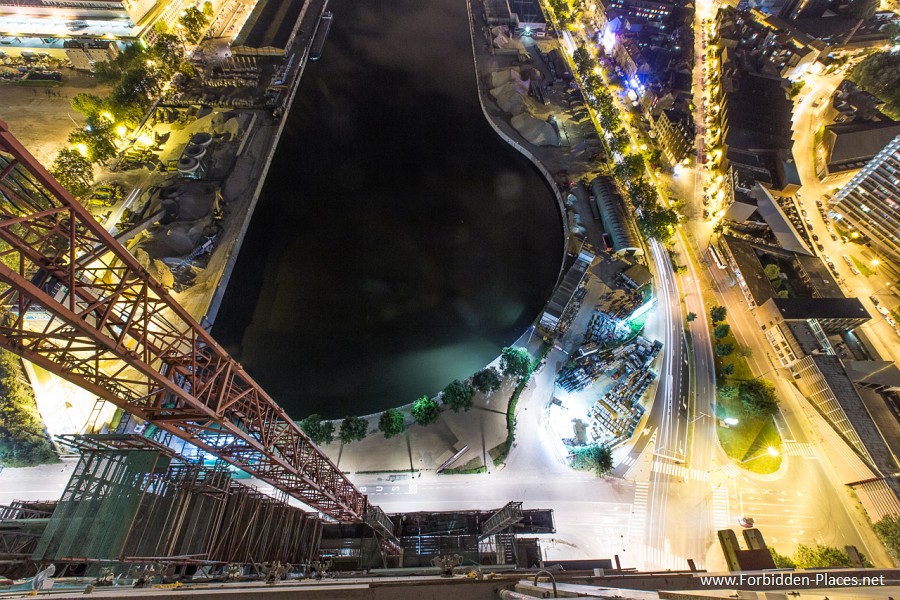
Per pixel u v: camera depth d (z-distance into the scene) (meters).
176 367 52.75
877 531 107.31
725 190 181.25
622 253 167.75
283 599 28.56
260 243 168.00
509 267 168.88
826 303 143.12
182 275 150.50
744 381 138.62
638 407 134.62
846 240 171.25
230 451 64.25
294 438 72.75
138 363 42.78
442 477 122.75
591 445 126.62
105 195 167.88
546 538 113.69
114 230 159.12
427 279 163.50
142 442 53.88
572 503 119.38
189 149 179.50
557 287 158.00
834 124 193.00
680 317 154.50
